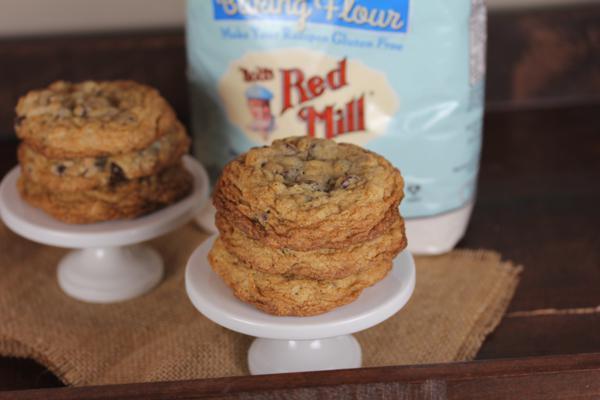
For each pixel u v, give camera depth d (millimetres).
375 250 504
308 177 515
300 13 618
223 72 644
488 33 779
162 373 550
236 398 475
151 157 585
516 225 675
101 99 592
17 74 756
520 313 596
